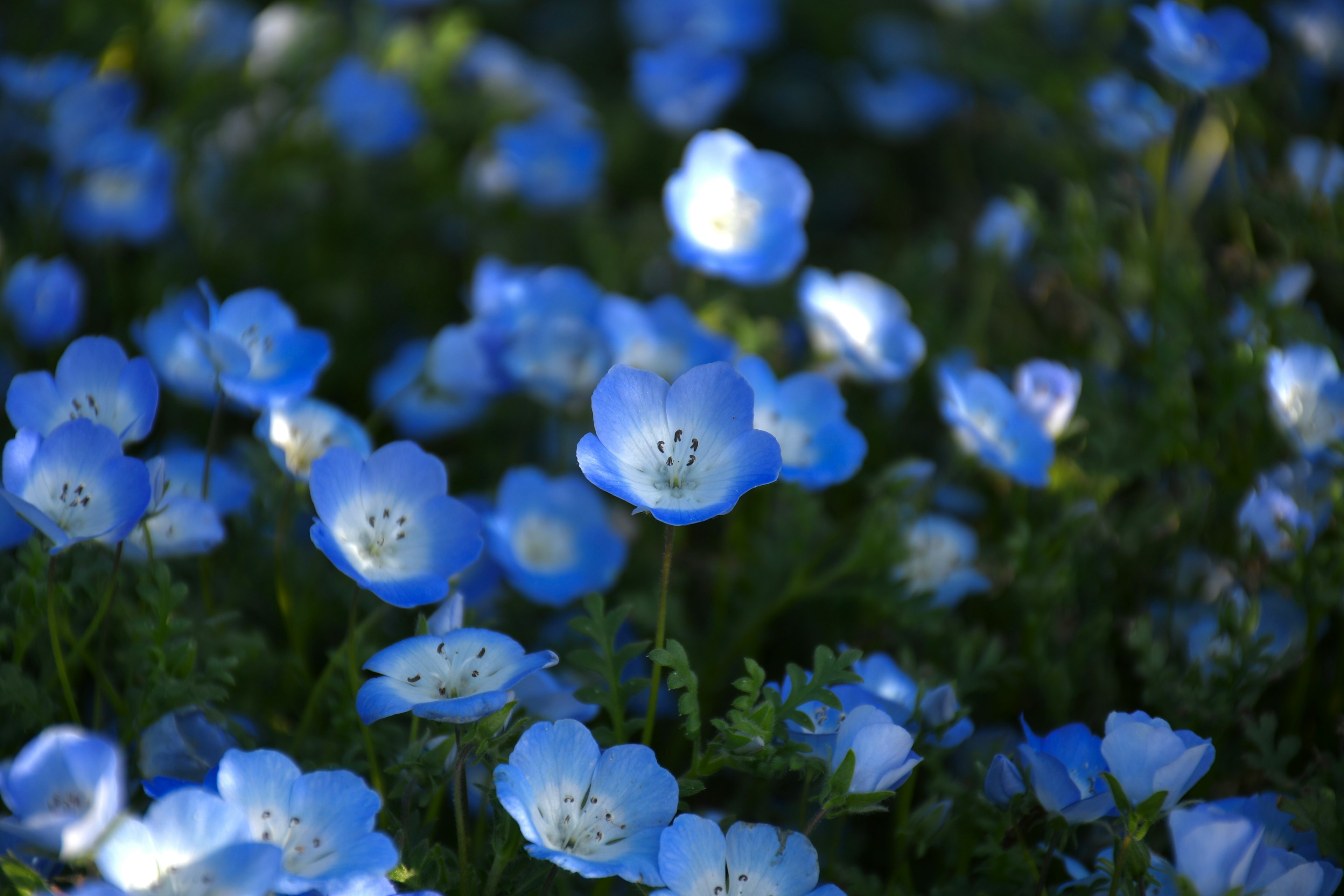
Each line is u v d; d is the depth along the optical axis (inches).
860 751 20.2
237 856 19.4
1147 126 26.9
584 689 21.2
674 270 27.9
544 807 20.2
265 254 28.0
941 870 22.0
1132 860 20.1
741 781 23.0
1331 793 21.0
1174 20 24.6
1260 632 23.1
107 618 21.6
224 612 23.2
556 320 24.7
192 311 23.5
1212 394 24.9
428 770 20.5
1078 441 24.7
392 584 21.1
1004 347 26.6
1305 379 23.5
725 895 20.2
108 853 19.4
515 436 26.2
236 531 23.7
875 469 25.6
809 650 24.1
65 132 26.5
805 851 20.2
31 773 19.3
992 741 23.0
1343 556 22.6
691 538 25.1
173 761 21.1
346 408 27.1
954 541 24.2
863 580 23.8
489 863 20.7
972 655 22.9
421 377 25.1
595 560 24.1
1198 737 20.6
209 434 25.9
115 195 26.9
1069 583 23.4
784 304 27.0
